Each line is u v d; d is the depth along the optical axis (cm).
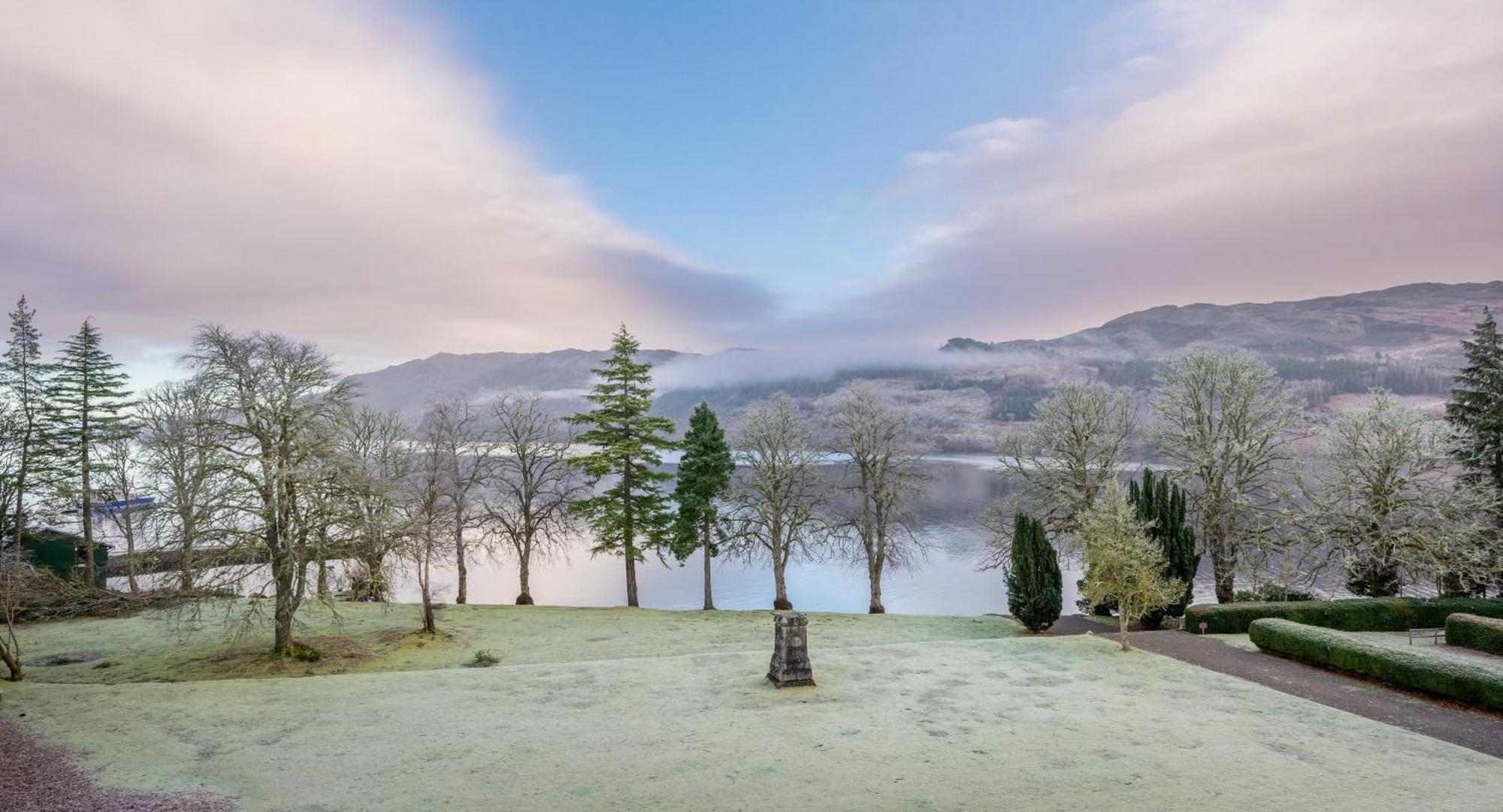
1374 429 3909
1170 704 1955
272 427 2830
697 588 6900
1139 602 2728
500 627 3747
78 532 4694
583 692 2059
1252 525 4231
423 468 3806
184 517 2808
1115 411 4744
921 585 6862
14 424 4059
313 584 3412
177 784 1388
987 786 1378
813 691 2066
